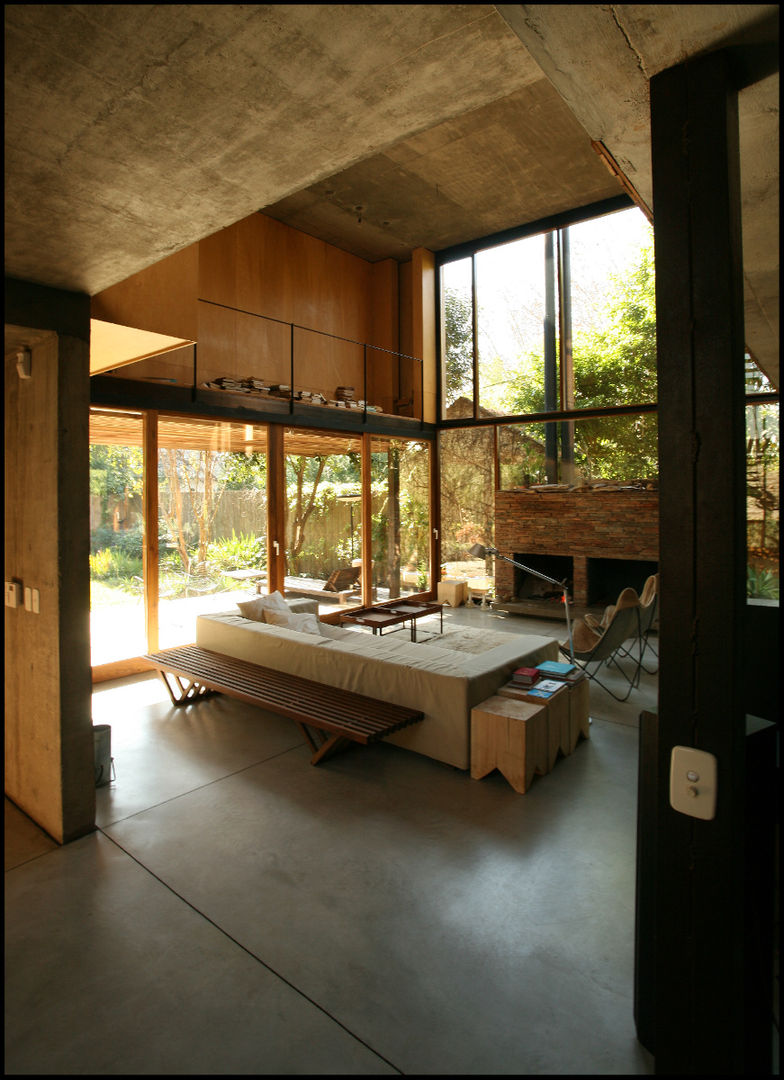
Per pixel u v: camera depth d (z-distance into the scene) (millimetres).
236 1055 1656
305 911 2238
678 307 1291
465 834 2754
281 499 6738
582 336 7797
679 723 1327
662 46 1235
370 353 9281
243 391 6219
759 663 2689
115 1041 1703
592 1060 1634
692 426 1281
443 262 9016
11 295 2547
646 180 2012
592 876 2441
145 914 2225
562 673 3643
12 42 1324
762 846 1509
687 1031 1377
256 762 3529
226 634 4703
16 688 3043
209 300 6973
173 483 5668
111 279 2625
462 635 6566
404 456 8578
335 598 7488
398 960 1997
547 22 1176
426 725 3463
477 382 8719
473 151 6512
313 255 8375
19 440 2979
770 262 2662
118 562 5254
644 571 7820
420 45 1373
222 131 1697
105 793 3154
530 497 7848
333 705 3527
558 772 3393
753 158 1794
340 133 1733
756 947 1510
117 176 1909
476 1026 1741
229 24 1281
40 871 2492
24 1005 1824
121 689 4922
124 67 1427
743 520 1278
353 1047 1680
